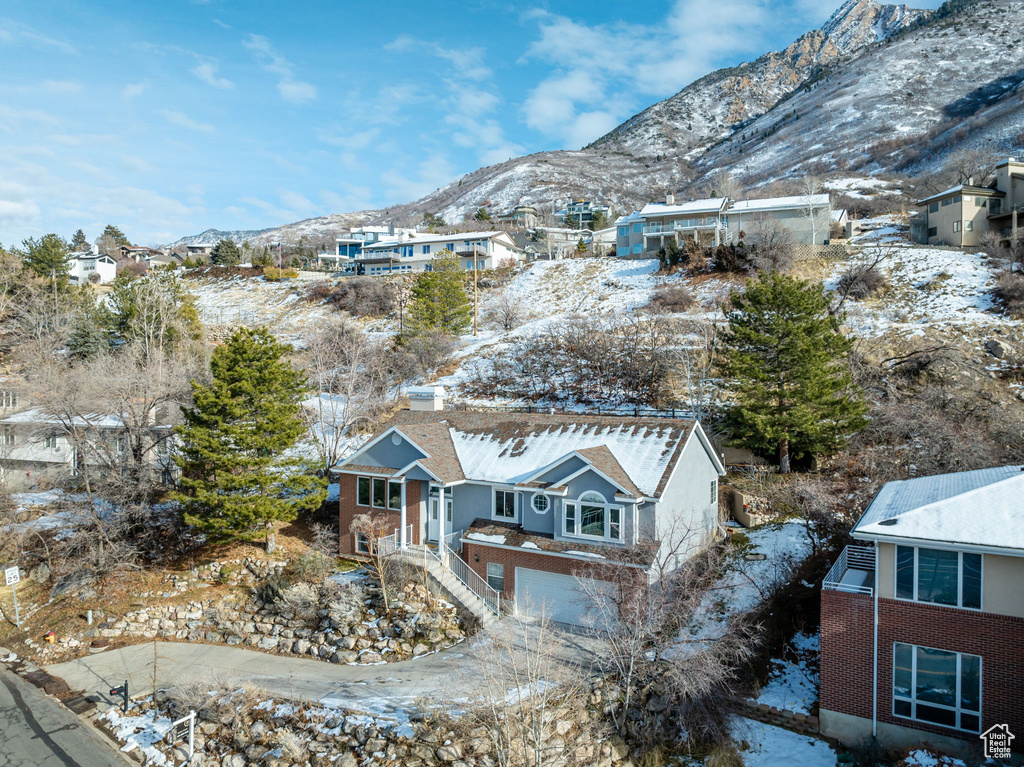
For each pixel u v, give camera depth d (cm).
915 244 6222
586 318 5650
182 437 2873
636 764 1817
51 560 2911
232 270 9862
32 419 3472
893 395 3541
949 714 1655
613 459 2441
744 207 7250
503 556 2484
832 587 1819
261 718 1947
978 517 1650
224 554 2858
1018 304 4406
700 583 2244
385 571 2523
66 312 5556
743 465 3406
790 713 1891
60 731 2003
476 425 3014
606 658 2023
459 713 1806
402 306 7112
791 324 3070
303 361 5231
